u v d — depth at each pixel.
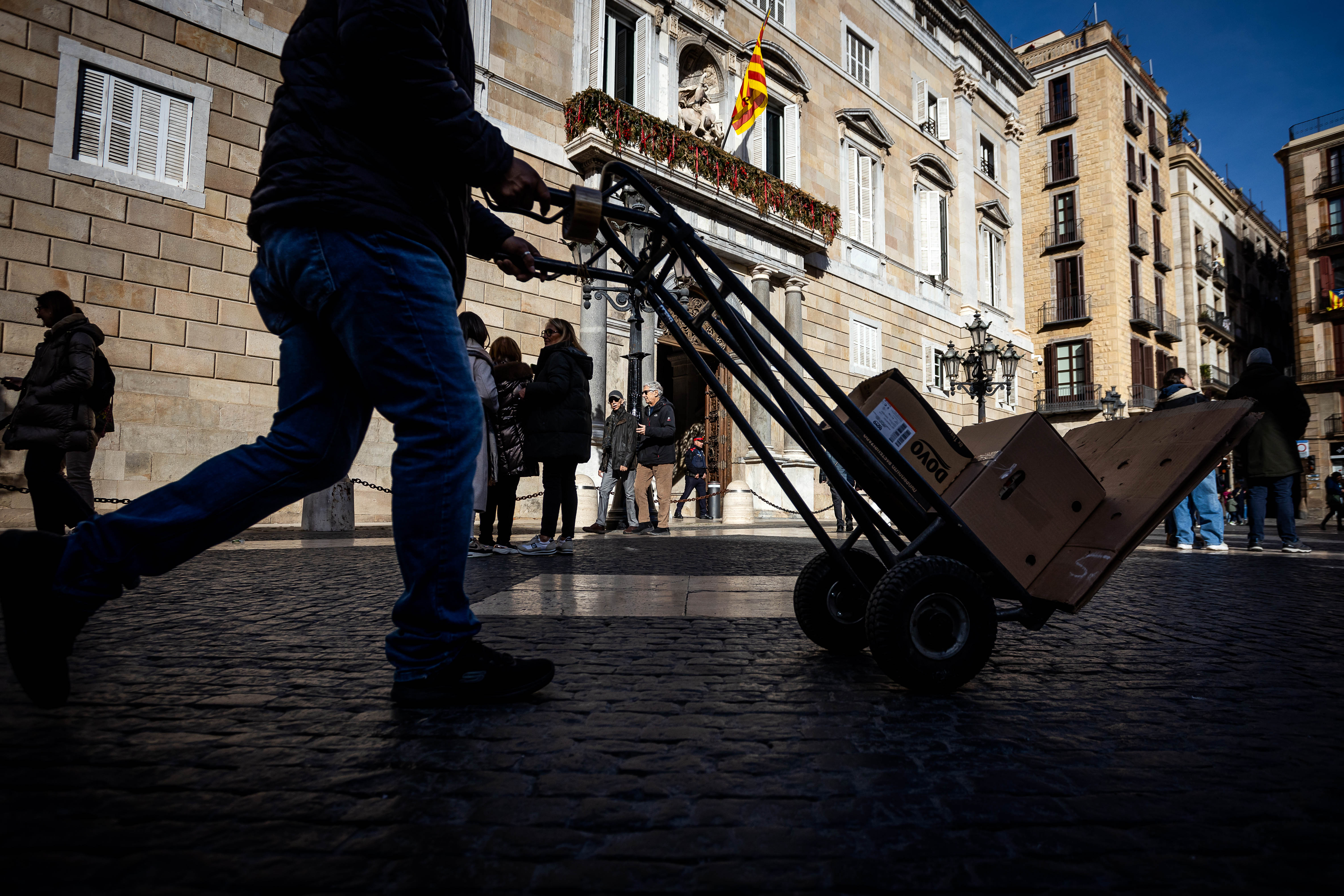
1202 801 1.24
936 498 2.09
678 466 17.61
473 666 1.77
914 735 1.58
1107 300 32.69
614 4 16.08
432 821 1.12
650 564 5.46
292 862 0.98
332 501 9.47
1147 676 2.17
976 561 2.22
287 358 1.73
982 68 26.41
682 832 1.09
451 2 1.80
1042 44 36.50
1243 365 45.88
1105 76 33.16
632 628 2.82
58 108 9.43
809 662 2.28
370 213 1.57
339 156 1.58
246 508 1.62
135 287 9.90
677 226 1.98
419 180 1.66
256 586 3.83
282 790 1.22
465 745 1.46
